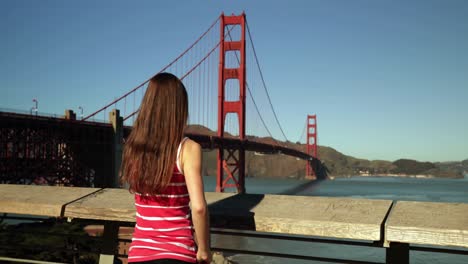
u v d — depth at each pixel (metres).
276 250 29.73
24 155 35.03
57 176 38.50
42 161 36.62
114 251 2.87
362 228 2.16
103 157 40.97
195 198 1.63
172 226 1.70
